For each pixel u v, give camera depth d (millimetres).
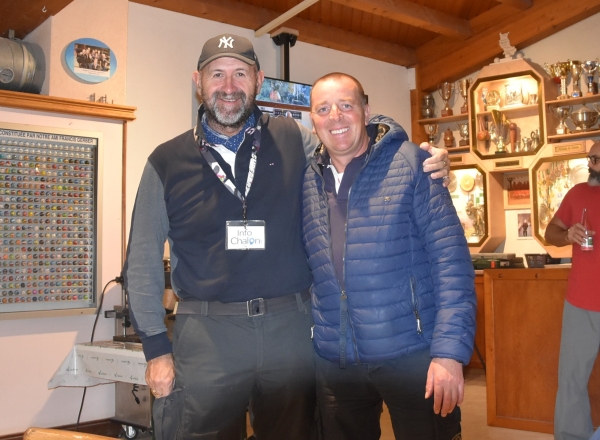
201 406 1979
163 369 2029
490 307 4043
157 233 2098
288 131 2199
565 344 3389
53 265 3990
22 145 3906
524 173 6547
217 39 2051
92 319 4152
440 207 1900
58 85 4160
